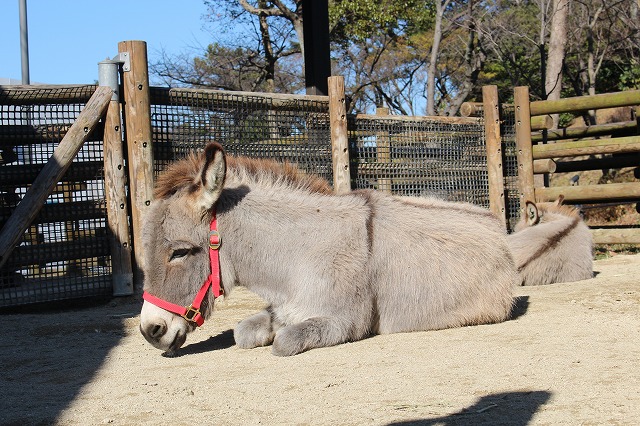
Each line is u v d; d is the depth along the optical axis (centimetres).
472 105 1110
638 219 1842
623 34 3005
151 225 496
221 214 505
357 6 2667
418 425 329
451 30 3066
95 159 812
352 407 361
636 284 769
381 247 540
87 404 394
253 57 3069
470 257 566
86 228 808
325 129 951
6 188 777
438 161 1065
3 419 371
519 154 1159
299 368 448
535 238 829
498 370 420
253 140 889
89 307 781
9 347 577
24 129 783
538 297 706
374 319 544
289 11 2669
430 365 440
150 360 508
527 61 3319
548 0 2581
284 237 511
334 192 556
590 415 330
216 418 356
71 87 802
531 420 327
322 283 507
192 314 497
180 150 838
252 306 727
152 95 816
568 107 1180
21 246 764
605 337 500
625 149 1171
